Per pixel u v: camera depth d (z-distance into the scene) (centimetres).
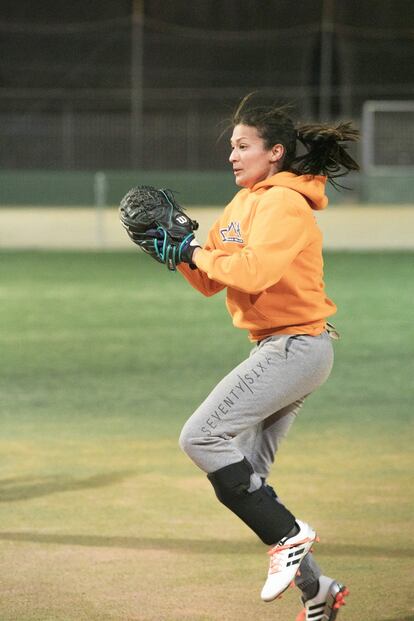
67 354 3706
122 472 2280
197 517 1977
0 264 6538
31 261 6700
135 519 1961
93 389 3152
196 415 1431
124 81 10700
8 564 1727
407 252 7262
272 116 1470
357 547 1806
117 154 10112
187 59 10762
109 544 1827
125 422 2744
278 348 1439
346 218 8456
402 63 10575
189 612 1529
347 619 1505
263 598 1413
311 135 1462
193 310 4731
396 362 3562
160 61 10769
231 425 1424
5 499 2084
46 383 3231
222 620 1502
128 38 10725
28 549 1798
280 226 1396
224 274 1384
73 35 10725
